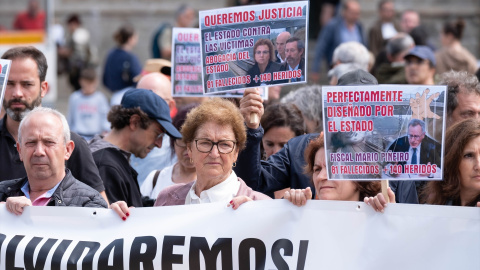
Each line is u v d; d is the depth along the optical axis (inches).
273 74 233.6
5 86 229.5
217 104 219.0
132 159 305.7
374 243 202.7
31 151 221.1
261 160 257.0
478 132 215.2
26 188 230.1
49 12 587.2
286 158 253.8
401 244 201.2
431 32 707.4
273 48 233.5
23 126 222.8
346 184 213.8
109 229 218.2
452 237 199.0
